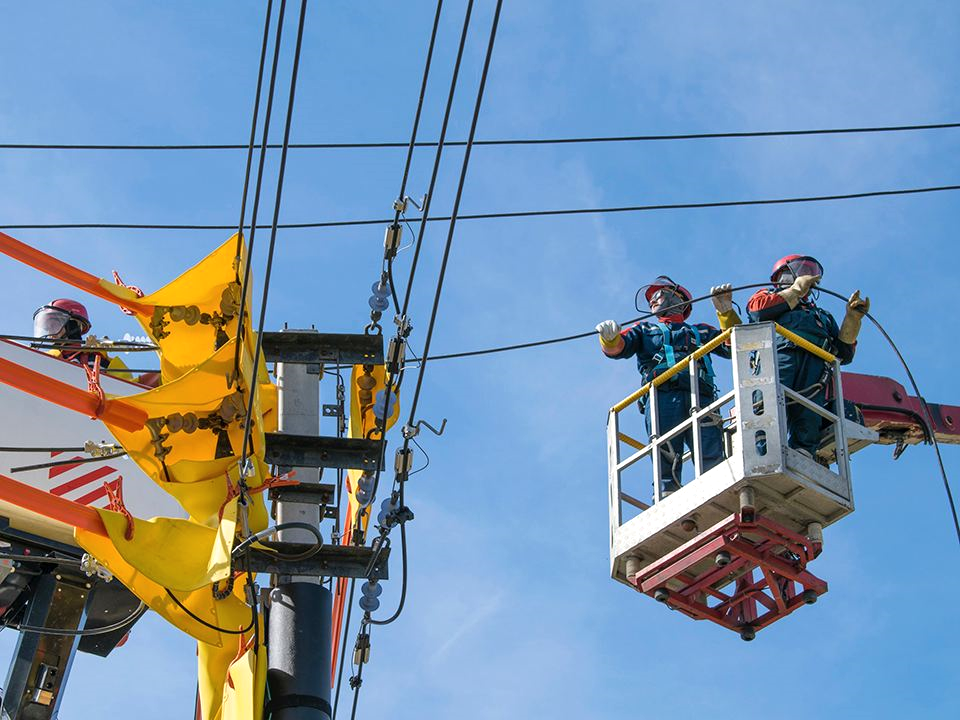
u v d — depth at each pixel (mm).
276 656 11766
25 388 10391
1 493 10586
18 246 11219
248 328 11367
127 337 13328
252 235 9750
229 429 10953
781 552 13016
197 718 12500
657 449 13375
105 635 14875
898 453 15836
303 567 11664
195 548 11109
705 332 13852
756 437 12570
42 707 14094
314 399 12805
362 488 11977
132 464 13922
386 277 10797
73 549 14180
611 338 13688
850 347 13781
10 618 14438
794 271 13820
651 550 13352
